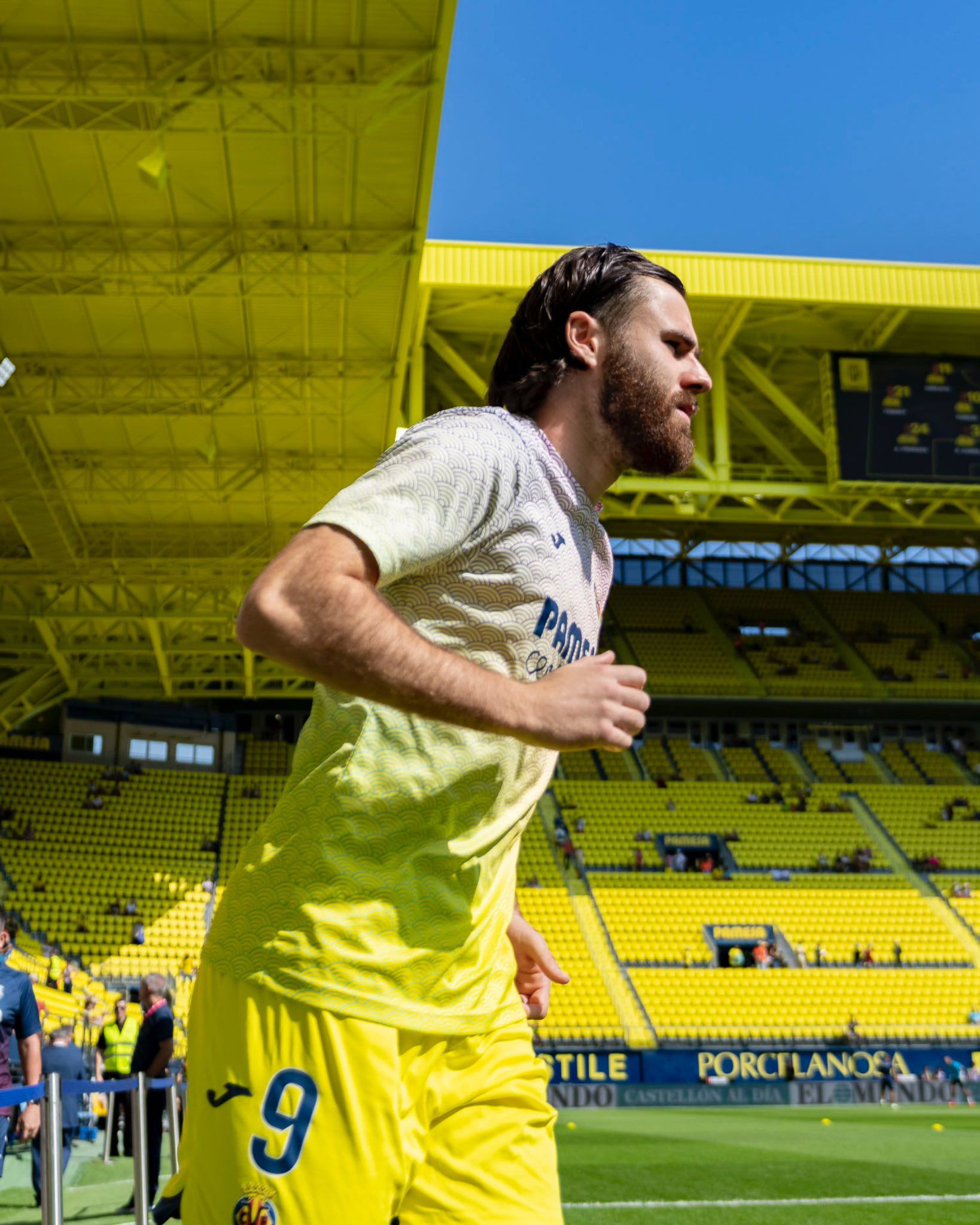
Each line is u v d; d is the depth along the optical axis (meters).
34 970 25.06
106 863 32.34
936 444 29.27
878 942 31.95
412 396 28.78
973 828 38.19
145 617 28.33
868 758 43.16
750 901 33.47
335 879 1.45
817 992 29.45
